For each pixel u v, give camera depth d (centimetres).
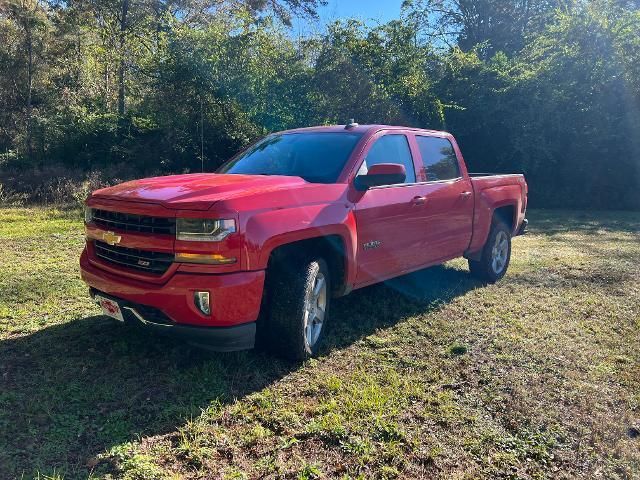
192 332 334
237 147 1652
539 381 371
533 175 1658
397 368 386
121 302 359
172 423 302
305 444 285
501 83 1623
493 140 1680
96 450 274
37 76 2242
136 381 351
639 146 1531
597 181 1602
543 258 793
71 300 524
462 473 267
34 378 351
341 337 445
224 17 2041
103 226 376
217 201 330
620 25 1527
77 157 1712
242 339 344
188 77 1570
